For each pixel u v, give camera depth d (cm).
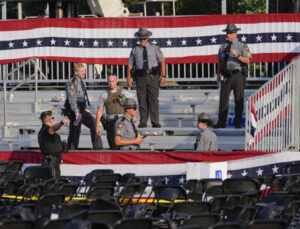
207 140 4909
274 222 2373
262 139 5084
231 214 3139
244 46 5288
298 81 5088
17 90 6788
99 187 3512
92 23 6359
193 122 5972
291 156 4938
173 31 6328
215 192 3647
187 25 6316
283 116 5100
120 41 6356
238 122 5403
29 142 5744
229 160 4903
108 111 5019
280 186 3950
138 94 5444
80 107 5075
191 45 6322
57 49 6362
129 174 4166
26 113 6200
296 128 5069
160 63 5488
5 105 6062
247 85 6456
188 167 4603
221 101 5388
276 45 6216
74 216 2438
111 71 6725
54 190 3778
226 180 3612
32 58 6303
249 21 6238
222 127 5431
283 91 5091
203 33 6303
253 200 3347
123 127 4625
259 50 6238
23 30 6378
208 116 4934
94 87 6588
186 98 6334
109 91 5022
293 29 6191
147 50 5384
